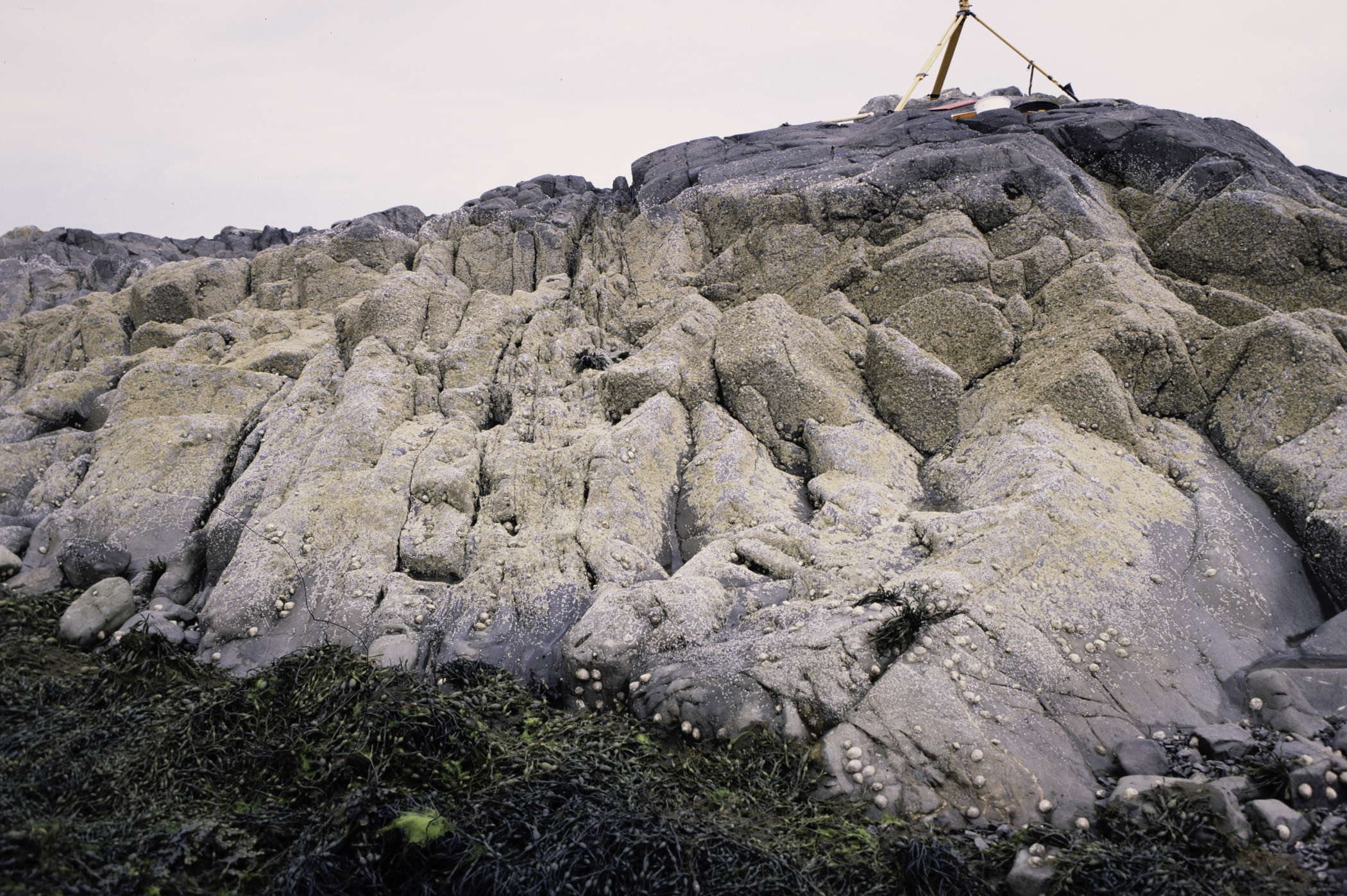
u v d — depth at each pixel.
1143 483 6.80
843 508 6.92
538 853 4.08
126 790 4.47
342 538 7.05
